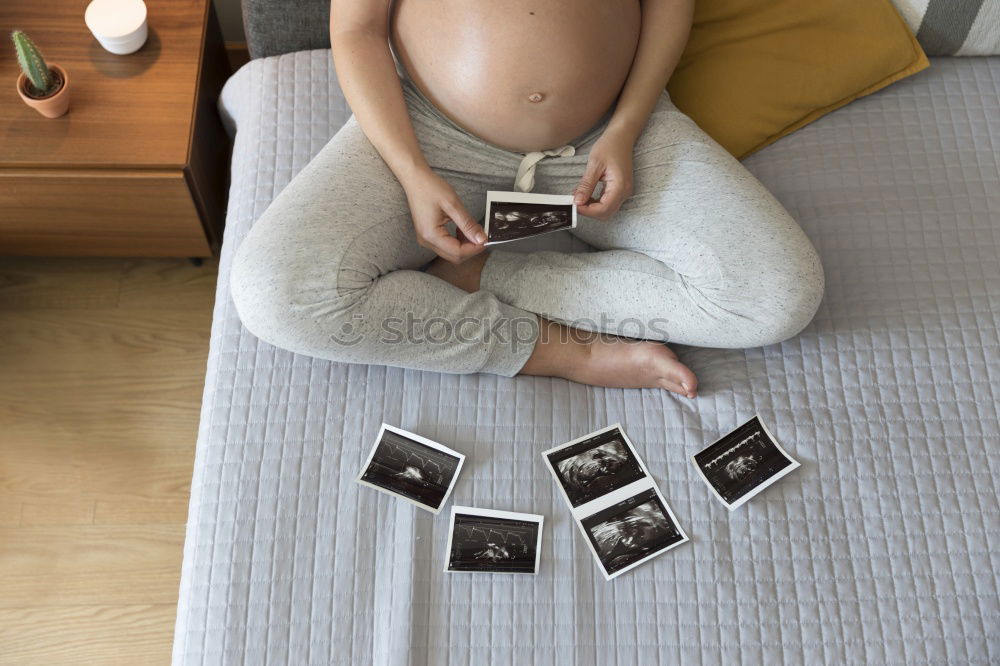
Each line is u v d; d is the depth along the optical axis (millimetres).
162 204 1526
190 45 1545
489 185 1378
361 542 1214
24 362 1693
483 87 1256
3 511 1572
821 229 1474
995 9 1554
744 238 1282
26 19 1532
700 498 1270
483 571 1206
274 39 1602
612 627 1182
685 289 1308
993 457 1298
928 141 1559
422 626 1168
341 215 1253
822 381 1351
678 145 1363
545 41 1225
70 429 1646
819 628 1187
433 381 1334
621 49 1306
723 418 1329
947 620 1193
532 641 1169
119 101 1481
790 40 1536
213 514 1222
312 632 1158
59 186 1454
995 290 1423
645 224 1346
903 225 1479
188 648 1146
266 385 1310
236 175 1515
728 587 1208
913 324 1391
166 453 1646
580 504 1259
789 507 1262
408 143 1276
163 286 1783
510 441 1300
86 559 1551
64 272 1776
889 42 1543
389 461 1265
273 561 1194
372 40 1307
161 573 1554
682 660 1164
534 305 1371
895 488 1275
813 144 1557
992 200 1506
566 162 1373
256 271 1212
